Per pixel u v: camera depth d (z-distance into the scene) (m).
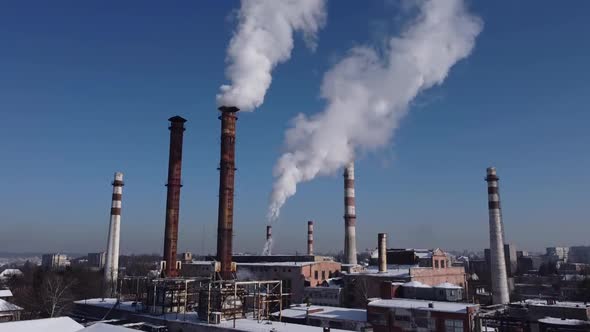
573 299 95.56
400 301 50.28
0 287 95.44
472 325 42.19
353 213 105.75
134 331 36.12
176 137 61.91
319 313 54.44
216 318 45.78
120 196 100.81
